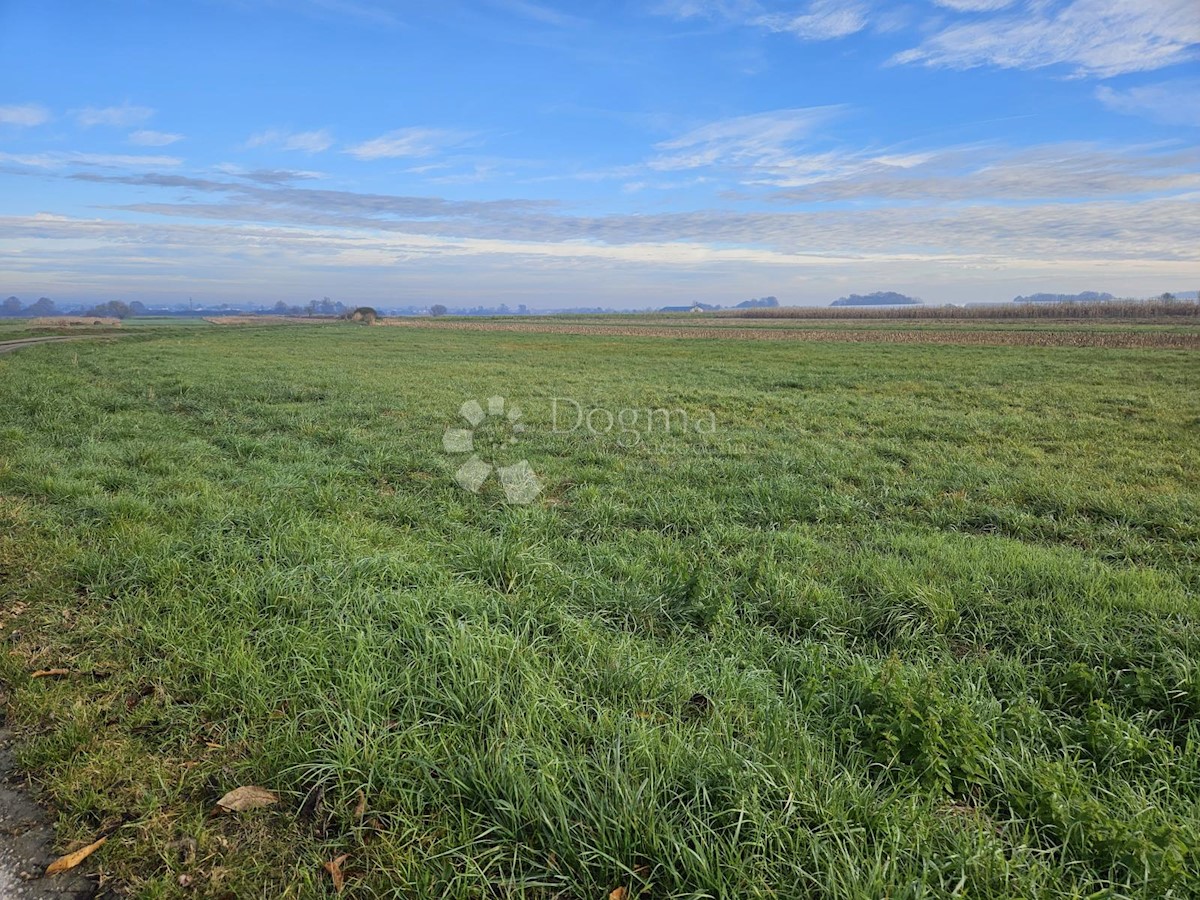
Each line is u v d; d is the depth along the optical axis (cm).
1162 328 4959
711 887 216
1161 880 215
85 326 6394
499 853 231
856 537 601
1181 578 491
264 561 478
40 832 243
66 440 898
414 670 338
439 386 1669
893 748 282
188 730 298
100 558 470
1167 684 337
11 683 330
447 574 473
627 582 476
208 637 367
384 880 224
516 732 284
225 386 1561
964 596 446
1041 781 260
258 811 255
